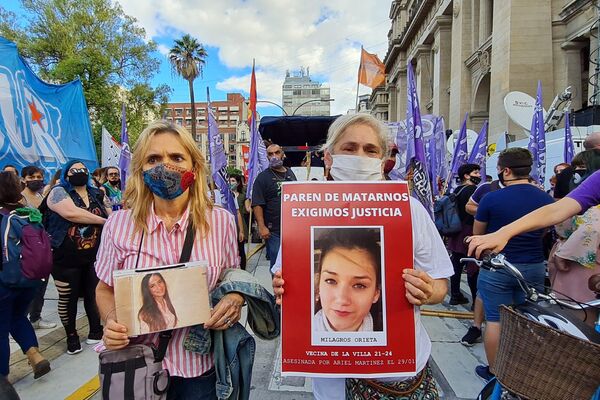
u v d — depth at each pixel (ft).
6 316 9.29
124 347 5.08
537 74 51.16
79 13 84.53
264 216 16.34
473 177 17.52
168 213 5.83
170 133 5.78
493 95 55.62
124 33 90.43
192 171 5.90
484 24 68.95
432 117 27.40
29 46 81.61
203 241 5.70
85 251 12.23
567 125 24.57
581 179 11.26
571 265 8.73
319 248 4.97
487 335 9.82
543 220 6.03
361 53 38.09
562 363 4.68
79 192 12.88
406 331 4.82
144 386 5.00
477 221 10.66
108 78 86.58
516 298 9.82
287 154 35.68
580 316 6.48
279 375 11.13
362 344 4.80
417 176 15.21
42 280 9.73
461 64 75.82
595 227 8.21
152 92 93.30
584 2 45.47
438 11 94.89
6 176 9.42
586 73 50.06
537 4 51.13
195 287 5.19
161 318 4.97
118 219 5.77
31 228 9.38
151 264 5.48
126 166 23.09
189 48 117.19
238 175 32.60
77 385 10.50
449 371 11.19
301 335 4.84
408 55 133.69
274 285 5.00
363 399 5.07
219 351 5.41
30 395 10.02
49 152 22.12
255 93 23.63
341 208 5.05
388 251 4.94
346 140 5.75
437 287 5.14
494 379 7.11
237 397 5.58
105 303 5.59
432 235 5.36
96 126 83.87
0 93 19.27
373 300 4.87
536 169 21.91
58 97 23.45
